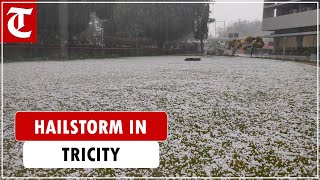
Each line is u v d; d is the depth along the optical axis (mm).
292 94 9023
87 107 7137
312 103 7727
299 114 6566
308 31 35750
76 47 32719
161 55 44188
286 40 40406
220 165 3838
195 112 6695
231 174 3586
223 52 47812
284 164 3883
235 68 18484
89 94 8891
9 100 7918
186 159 4027
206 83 11422
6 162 3947
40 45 28641
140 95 8766
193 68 18453
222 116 6352
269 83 11445
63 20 32156
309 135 5094
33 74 14172
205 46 59469
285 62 25219
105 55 35875
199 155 4164
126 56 39250
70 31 33312
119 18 42094
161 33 46000
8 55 25188
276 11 43125
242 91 9547
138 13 43531
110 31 42219
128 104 7504
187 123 5785
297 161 3982
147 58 33625
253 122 5895
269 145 4582
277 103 7703
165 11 45531
